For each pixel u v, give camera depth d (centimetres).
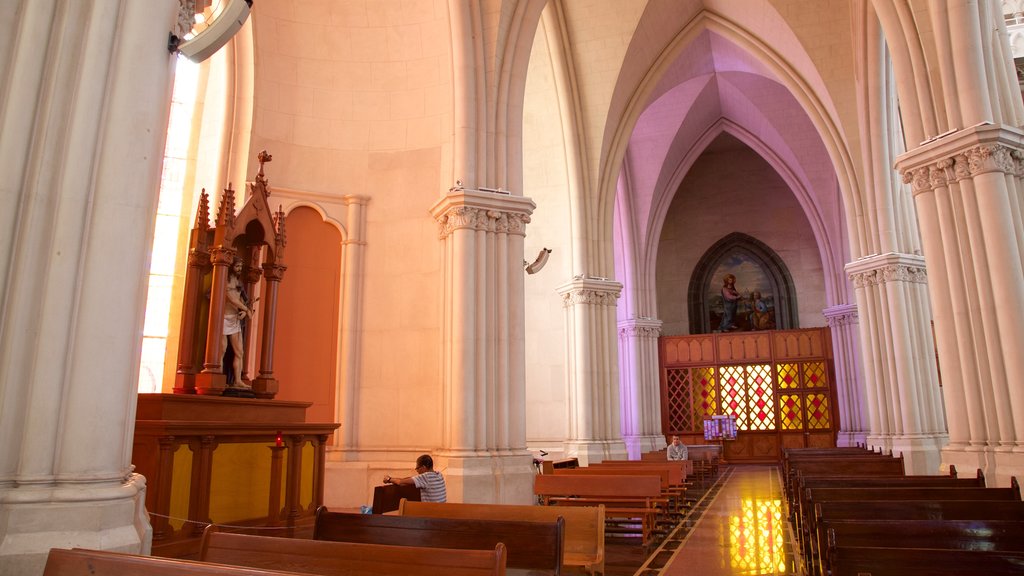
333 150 1084
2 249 360
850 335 2197
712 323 2717
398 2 1069
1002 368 823
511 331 994
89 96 387
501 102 1050
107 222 386
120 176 392
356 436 1016
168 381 1036
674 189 2398
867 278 1452
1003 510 500
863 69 1430
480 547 414
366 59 1092
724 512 1077
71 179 378
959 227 880
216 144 1046
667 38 1711
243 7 436
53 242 371
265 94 1055
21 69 376
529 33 1087
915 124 961
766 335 2398
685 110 2138
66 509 346
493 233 1002
